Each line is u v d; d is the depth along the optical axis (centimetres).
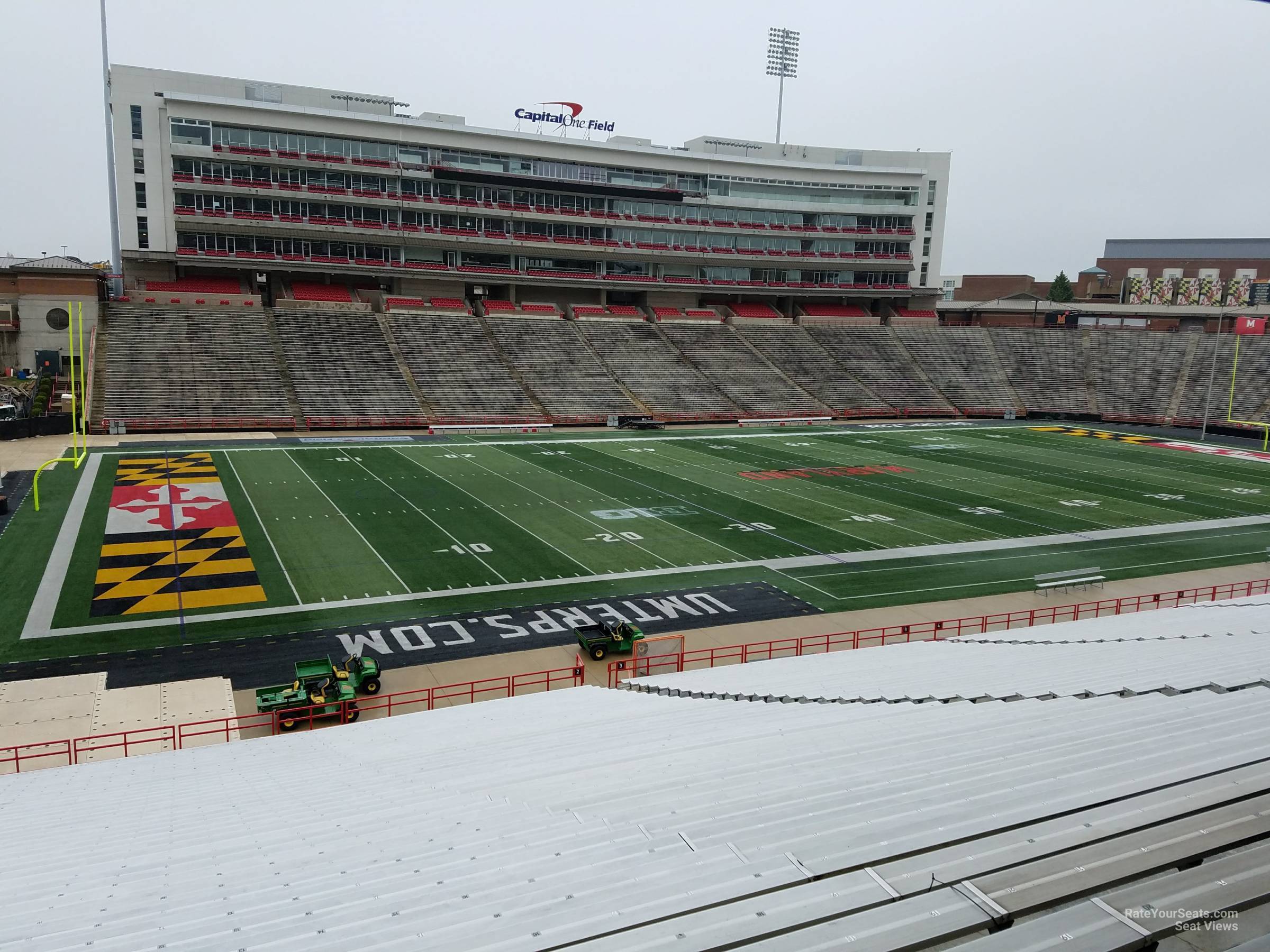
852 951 406
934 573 3275
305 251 7388
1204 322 9788
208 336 6606
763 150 9125
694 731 1331
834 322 9181
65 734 1905
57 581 2869
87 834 980
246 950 539
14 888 770
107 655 2323
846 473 5128
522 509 4003
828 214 9025
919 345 8975
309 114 7081
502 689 2188
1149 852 475
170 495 4006
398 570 3089
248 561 3130
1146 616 2539
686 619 2719
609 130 8419
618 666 2292
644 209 8394
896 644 2425
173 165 6869
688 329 8544
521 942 488
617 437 6262
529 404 6888
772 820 711
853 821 647
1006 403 8338
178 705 2053
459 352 7294
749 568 3253
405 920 559
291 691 2020
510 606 2777
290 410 6128
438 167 7512
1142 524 4100
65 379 6147
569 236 8188
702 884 550
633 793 915
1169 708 1063
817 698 1603
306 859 780
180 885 734
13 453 4800
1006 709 1207
